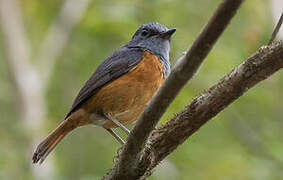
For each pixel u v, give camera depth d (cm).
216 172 1266
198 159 1297
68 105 1552
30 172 1334
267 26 1345
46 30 1716
